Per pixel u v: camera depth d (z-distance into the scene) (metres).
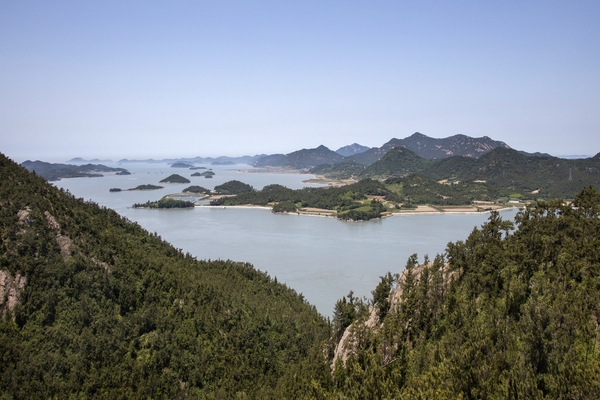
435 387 66.25
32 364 99.31
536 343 68.94
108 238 148.00
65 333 109.75
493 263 105.69
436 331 92.31
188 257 184.12
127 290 129.00
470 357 70.31
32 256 118.25
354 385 80.69
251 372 118.06
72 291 119.06
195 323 129.50
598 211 128.75
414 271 124.19
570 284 89.81
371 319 113.44
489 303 93.00
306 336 135.12
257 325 134.62
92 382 101.69
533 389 60.44
